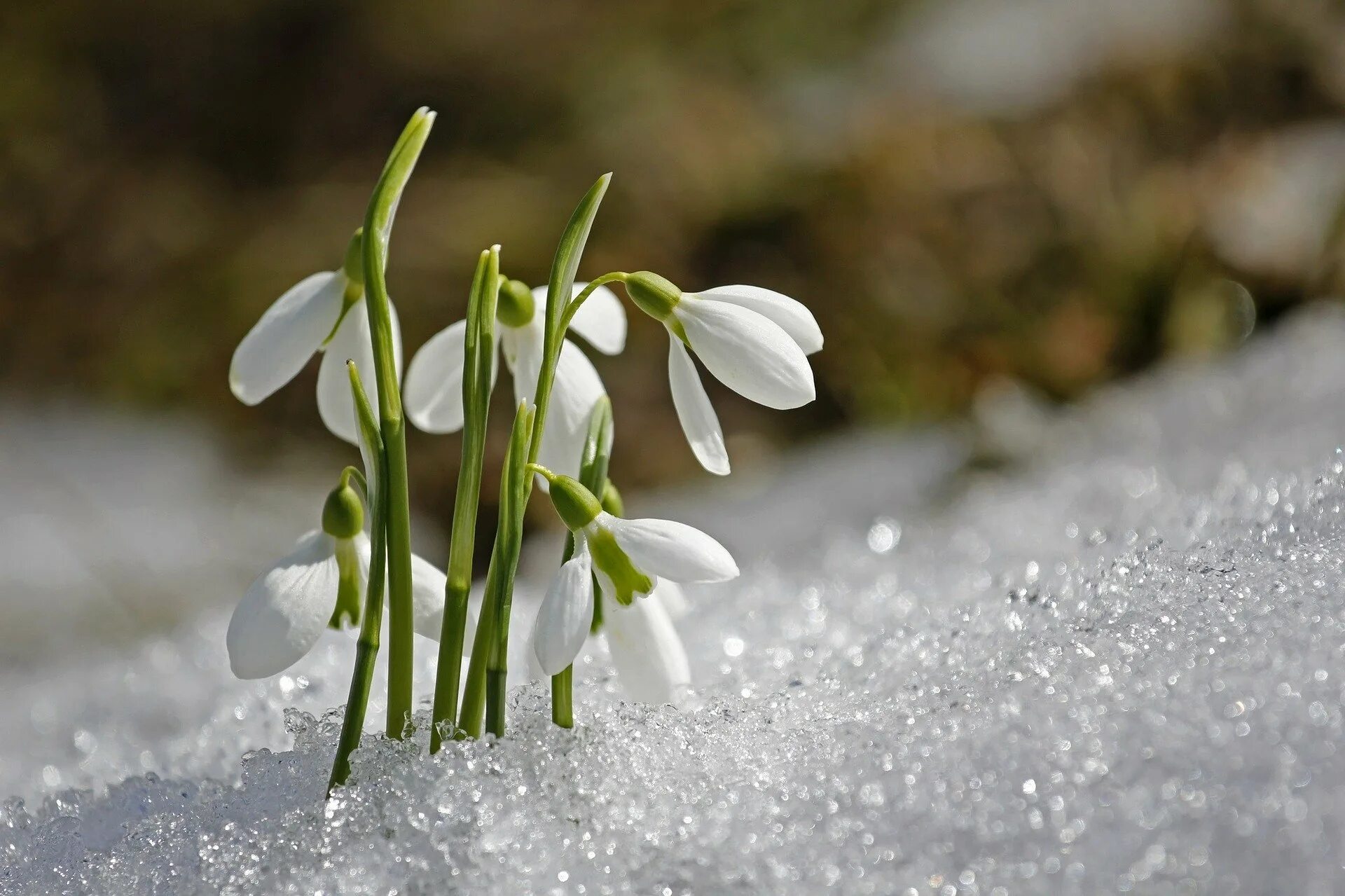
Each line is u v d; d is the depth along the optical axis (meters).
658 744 0.56
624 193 1.85
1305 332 1.13
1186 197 1.58
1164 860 0.51
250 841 0.55
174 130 2.22
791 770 0.54
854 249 1.66
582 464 0.56
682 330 0.54
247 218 2.04
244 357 0.55
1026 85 1.92
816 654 0.62
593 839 0.54
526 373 0.56
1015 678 0.55
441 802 0.54
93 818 0.58
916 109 1.91
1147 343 1.44
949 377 1.50
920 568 0.74
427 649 0.65
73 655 1.14
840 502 1.21
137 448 1.59
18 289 1.94
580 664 0.61
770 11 2.27
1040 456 1.13
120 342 1.82
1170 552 0.59
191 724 0.66
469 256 1.76
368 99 2.24
